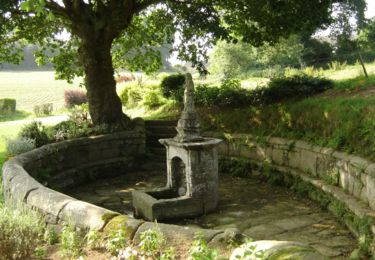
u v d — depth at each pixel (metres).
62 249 3.57
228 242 3.13
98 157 9.76
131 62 13.01
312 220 5.98
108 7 9.98
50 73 45.88
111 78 10.66
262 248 2.67
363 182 5.46
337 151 6.48
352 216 5.39
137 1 10.28
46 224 4.28
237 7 9.62
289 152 8.07
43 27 10.52
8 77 40.66
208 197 6.54
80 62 11.34
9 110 21.19
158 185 8.87
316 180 6.92
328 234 5.38
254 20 9.41
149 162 10.70
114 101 10.67
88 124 10.45
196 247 2.81
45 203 4.41
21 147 8.19
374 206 5.03
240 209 6.73
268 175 8.42
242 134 9.45
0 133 12.27
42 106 20.61
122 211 7.07
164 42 12.73
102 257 3.33
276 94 10.17
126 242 3.41
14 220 3.83
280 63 21.30
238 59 20.53
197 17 9.39
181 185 6.98
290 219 6.08
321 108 7.57
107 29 10.16
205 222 6.18
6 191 5.70
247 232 5.61
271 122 8.92
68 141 8.98
